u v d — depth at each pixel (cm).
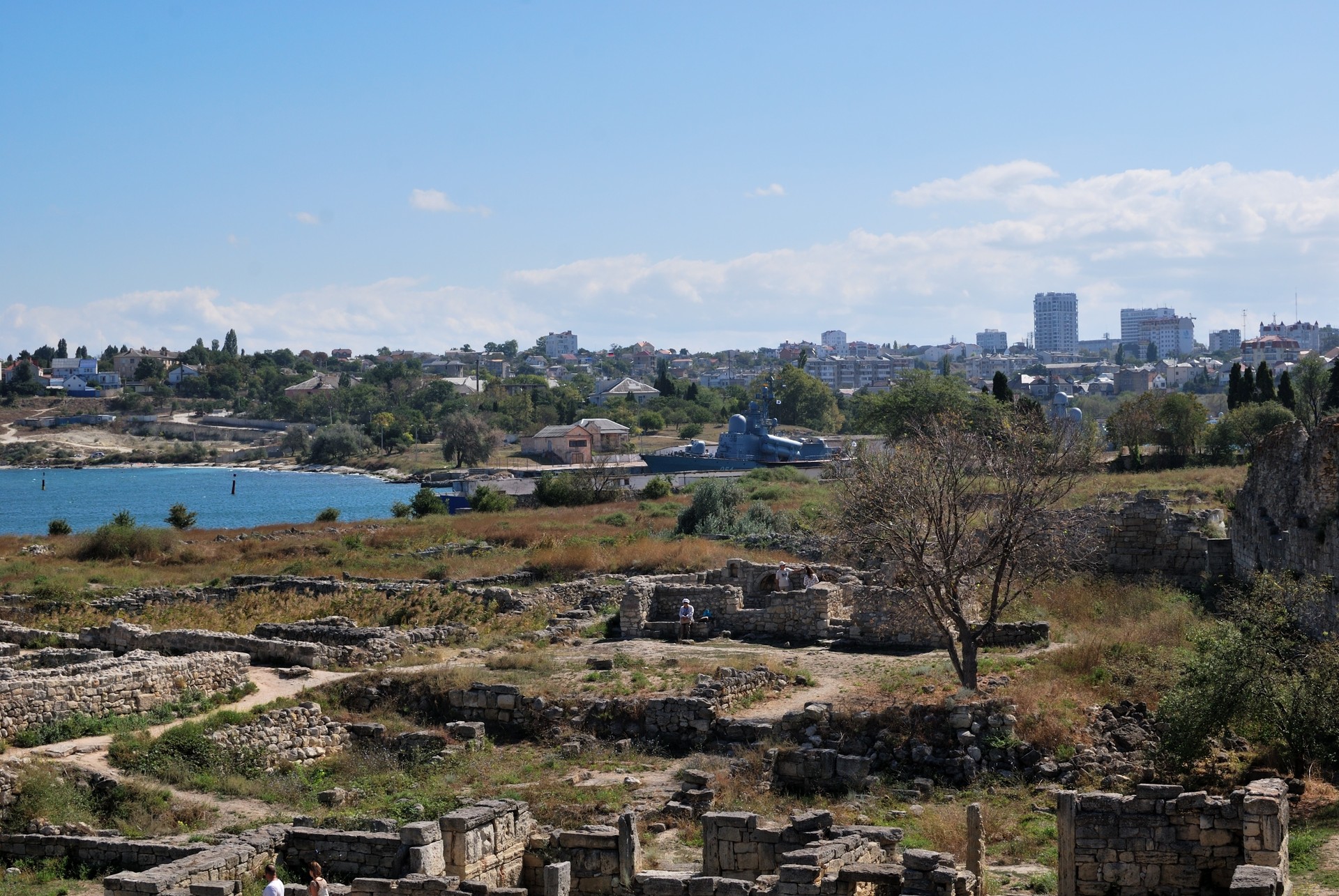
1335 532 3475
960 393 11825
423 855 2014
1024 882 2136
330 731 3347
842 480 4594
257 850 2195
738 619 4419
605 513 8575
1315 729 2648
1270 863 1859
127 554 7094
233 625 4809
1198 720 2706
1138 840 1986
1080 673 3334
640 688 3453
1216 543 4803
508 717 3419
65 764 2914
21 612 5262
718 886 1872
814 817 2023
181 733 3094
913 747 2912
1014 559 3762
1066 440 6494
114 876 2033
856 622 4178
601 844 2112
